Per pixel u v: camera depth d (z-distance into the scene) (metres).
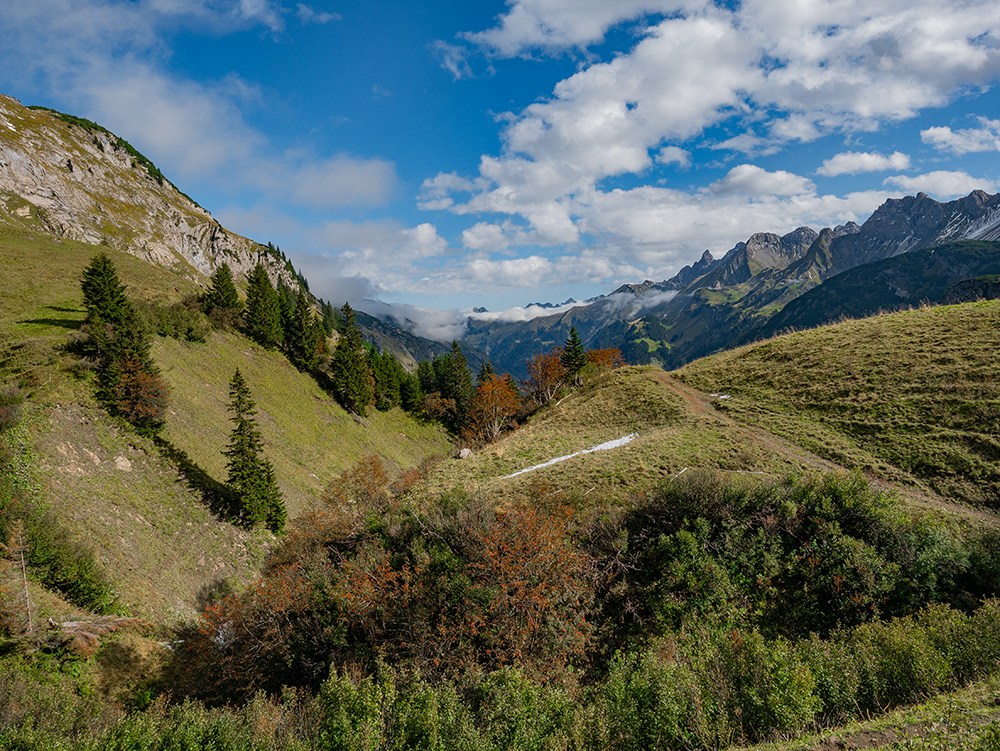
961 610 13.03
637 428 35.47
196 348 67.31
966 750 6.72
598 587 16.58
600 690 12.18
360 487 32.81
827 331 39.59
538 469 30.42
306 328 88.25
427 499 28.31
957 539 15.54
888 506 16.09
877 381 29.12
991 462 20.42
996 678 9.10
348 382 84.06
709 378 40.44
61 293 68.00
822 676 10.09
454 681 13.48
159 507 35.38
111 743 10.43
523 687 11.47
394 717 10.78
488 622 14.97
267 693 16.69
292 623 17.72
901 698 9.66
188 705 12.44
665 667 10.52
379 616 16.11
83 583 23.22
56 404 35.53
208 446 47.91
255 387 69.69
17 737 9.84
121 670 21.00
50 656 18.86
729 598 15.20
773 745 8.41
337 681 11.92
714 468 23.88
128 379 40.62
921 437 23.52
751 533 16.53
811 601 14.57
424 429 98.19
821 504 16.48
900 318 36.34
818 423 28.05
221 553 36.22
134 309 59.09
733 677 10.45
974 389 24.75
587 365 68.44
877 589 13.88
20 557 21.98
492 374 102.00
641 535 17.72
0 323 52.84
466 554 17.33
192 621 27.97
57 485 29.41
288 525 44.00
